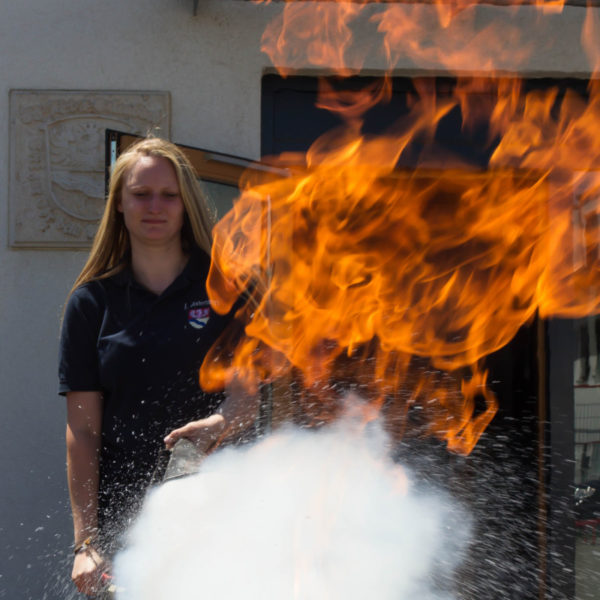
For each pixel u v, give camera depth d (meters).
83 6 4.22
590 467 4.54
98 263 2.63
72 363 2.47
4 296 4.10
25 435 4.05
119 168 2.59
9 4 4.20
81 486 2.39
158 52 4.25
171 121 4.23
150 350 2.43
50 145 4.14
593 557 4.39
